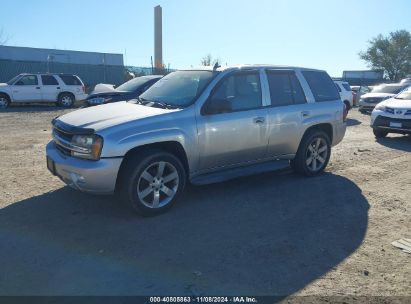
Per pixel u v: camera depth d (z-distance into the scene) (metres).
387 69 68.38
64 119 5.15
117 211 5.04
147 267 3.69
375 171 7.43
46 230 4.45
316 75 7.04
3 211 4.98
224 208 5.26
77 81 22.78
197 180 5.35
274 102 6.12
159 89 6.02
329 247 4.19
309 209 5.31
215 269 3.68
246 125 5.65
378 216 5.11
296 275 3.61
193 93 5.43
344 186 6.39
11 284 3.37
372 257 3.99
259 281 3.49
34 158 7.93
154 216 4.91
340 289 3.41
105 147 4.47
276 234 4.48
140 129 4.69
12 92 20.77
